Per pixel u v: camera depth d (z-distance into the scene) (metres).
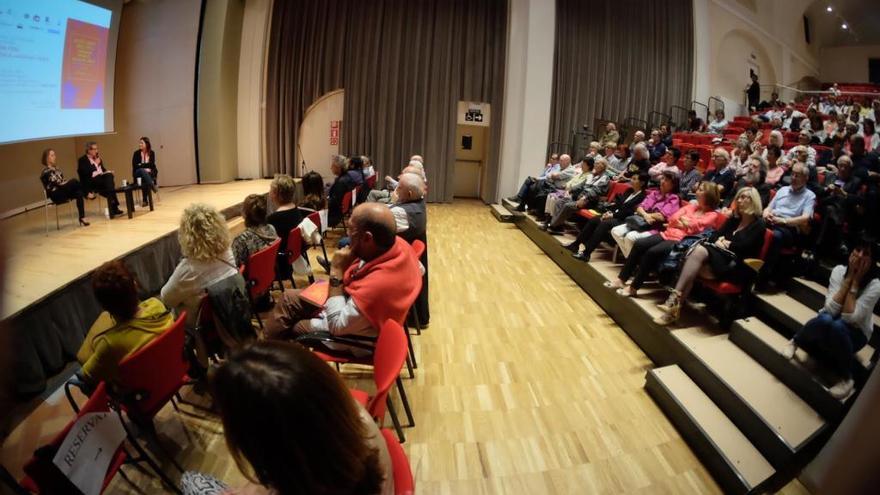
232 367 0.67
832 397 2.05
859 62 14.79
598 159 5.15
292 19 7.67
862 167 3.81
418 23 7.95
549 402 2.43
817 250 3.01
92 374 1.66
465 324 3.33
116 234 3.52
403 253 1.94
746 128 8.80
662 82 10.05
